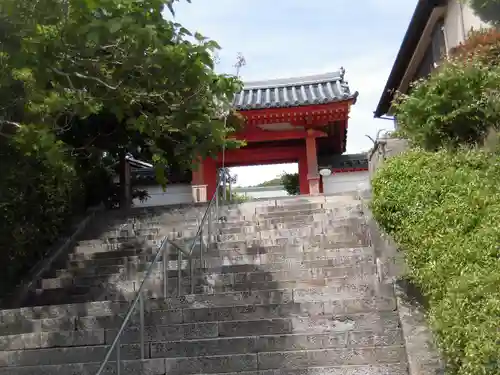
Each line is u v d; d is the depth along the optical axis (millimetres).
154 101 7535
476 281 4273
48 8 5801
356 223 10250
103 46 6289
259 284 8164
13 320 7828
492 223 4875
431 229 5543
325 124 16562
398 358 5906
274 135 16984
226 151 17938
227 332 6652
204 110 8047
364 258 8586
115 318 7164
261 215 11617
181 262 8898
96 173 13992
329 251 9023
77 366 6367
